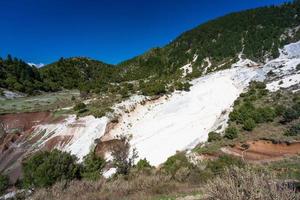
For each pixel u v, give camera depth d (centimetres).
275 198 598
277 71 6231
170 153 3862
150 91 5728
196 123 4550
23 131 4756
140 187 1596
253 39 10162
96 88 7706
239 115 4034
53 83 9356
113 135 4572
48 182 2280
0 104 5941
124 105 5247
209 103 5266
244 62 8538
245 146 3278
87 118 4781
